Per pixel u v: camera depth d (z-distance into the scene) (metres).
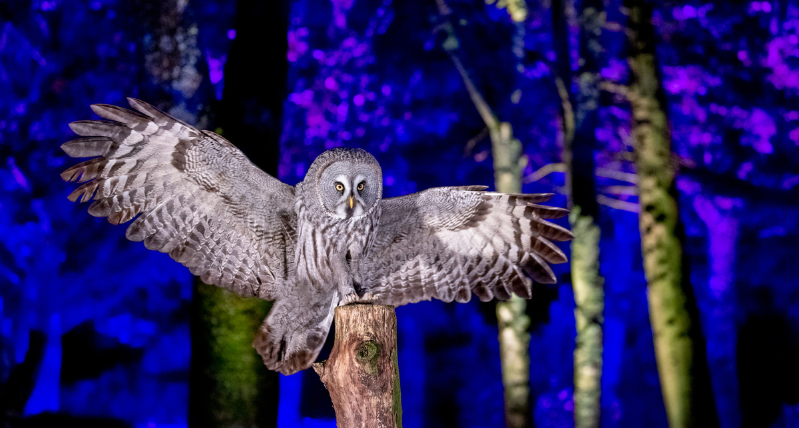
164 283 23.17
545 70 16.22
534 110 18.45
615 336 21.56
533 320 11.35
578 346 10.69
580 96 11.16
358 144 22.59
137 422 21.80
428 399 23.02
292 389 20.28
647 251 9.62
